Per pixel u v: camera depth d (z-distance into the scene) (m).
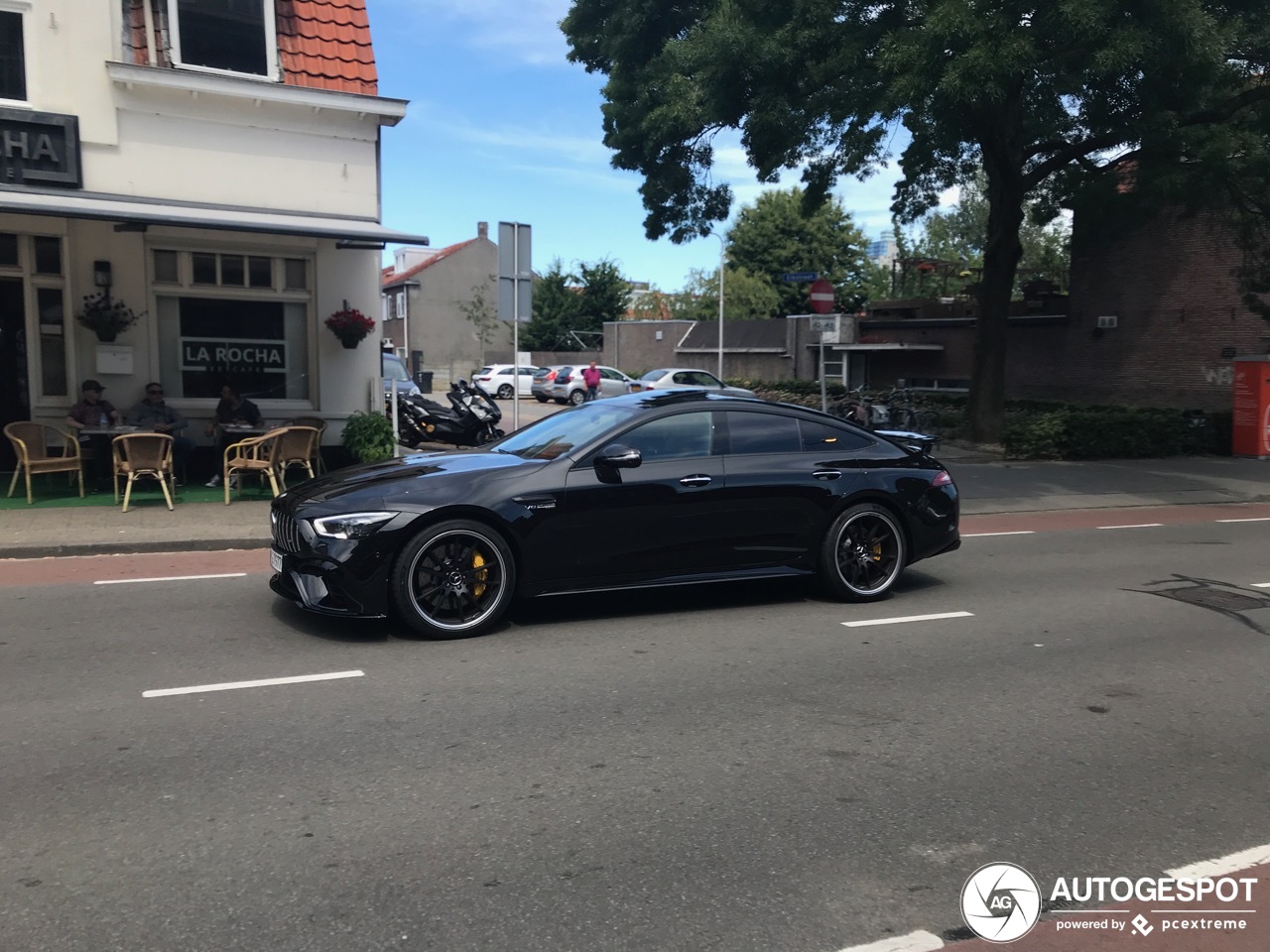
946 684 5.73
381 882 3.43
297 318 13.05
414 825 3.85
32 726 4.82
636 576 6.86
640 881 3.46
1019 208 18.75
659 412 7.12
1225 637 6.88
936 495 7.90
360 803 4.03
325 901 3.30
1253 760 4.68
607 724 4.97
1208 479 16.48
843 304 58.50
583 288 60.22
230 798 4.05
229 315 12.70
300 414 13.12
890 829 3.90
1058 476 16.45
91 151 11.31
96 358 12.00
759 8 14.84
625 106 18.67
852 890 3.44
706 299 59.66
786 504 7.26
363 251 13.14
